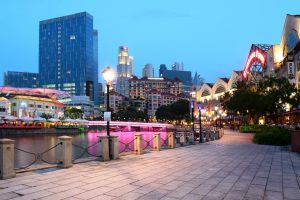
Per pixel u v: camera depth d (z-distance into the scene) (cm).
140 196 784
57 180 984
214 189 855
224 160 1478
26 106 11288
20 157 3191
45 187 884
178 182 953
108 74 1582
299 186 885
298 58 5612
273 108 4150
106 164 1339
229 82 13125
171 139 2206
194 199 752
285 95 4006
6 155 1009
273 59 7762
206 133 3197
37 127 8981
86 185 913
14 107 11100
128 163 1371
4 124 8262
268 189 850
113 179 1003
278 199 745
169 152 1886
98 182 955
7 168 1009
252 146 2350
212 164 1341
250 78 9206
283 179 988
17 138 7594
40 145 5509
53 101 12650
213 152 1883
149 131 10781
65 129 10100
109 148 1495
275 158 1540
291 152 1842
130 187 887
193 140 2834
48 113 12306
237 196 776
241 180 977
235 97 4862
